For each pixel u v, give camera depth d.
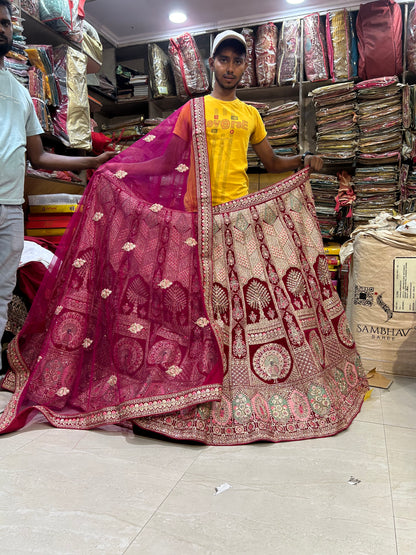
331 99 4.32
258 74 4.59
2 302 1.97
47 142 3.65
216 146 1.97
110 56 5.23
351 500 1.16
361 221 4.47
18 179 1.94
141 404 1.61
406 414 1.82
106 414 1.67
